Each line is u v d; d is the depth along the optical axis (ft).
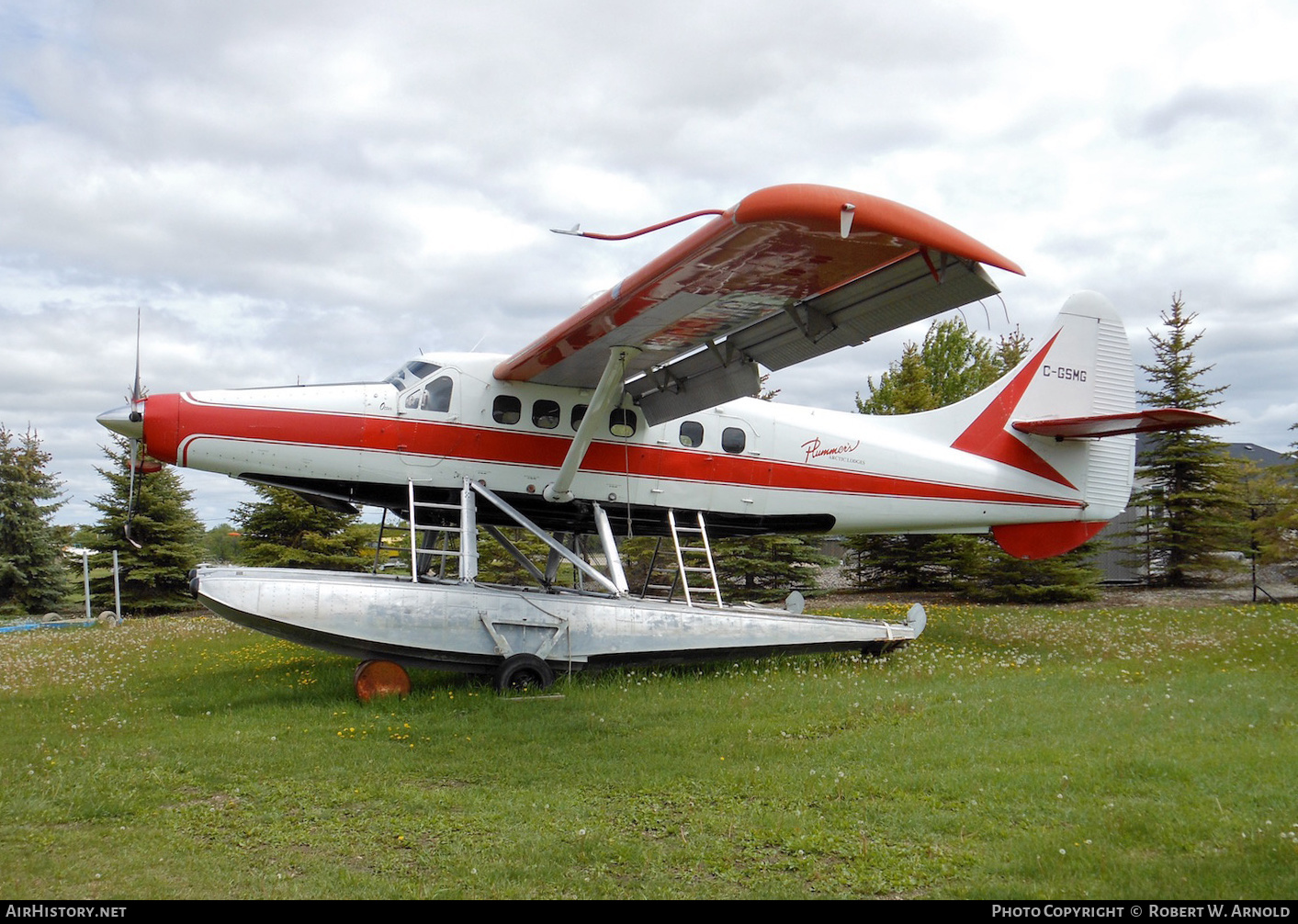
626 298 23.82
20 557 75.41
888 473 36.47
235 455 29.37
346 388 30.89
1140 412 34.04
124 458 73.51
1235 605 55.21
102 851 13.80
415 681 28.17
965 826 14.40
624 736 20.95
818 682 27.20
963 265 19.90
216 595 24.97
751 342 28.09
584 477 32.19
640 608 28.96
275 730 21.62
